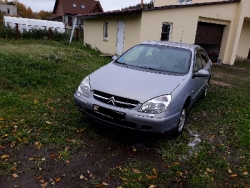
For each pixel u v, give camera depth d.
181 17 11.43
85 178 2.81
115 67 4.34
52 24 22.56
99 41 15.34
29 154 3.14
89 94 3.61
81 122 4.11
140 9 10.20
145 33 10.80
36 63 7.52
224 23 13.01
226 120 4.92
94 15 14.32
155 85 3.59
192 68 4.41
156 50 4.88
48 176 2.79
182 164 3.29
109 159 3.22
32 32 18.48
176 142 3.85
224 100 6.39
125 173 2.97
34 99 4.91
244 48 16.16
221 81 9.08
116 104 3.35
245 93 7.44
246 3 12.49
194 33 12.07
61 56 9.98
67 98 5.17
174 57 4.64
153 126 3.24
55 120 4.09
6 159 2.99
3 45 12.74
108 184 2.75
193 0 14.66
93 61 10.23
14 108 4.33
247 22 15.46
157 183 2.86
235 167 3.35
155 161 3.29
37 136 3.55
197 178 3.00
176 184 2.88
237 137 4.22
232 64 13.68
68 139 3.57
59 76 6.65
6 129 3.61
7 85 5.38
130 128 3.31
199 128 4.47
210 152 3.66
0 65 6.67
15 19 20.66
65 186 2.66
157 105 3.27
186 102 4.09
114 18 13.07
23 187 2.58
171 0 16.33
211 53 14.41
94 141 3.62
